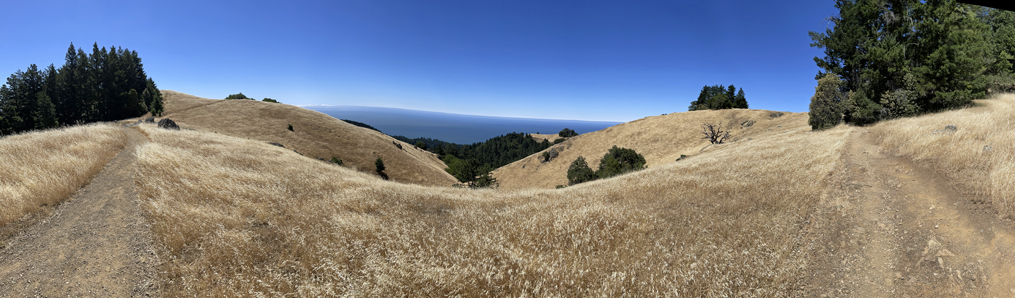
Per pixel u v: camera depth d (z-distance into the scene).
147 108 73.56
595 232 6.59
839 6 26.36
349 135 61.09
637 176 14.71
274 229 6.93
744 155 16.17
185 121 56.62
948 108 20.31
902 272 4.73
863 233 5.88
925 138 10.77
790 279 4.75
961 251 4.74
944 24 19.92
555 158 60.12
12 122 58.59
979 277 4.19
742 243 5.77
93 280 5.15
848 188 8.18
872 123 22.38
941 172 7.75
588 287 4.73
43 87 63.62
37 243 6.22
